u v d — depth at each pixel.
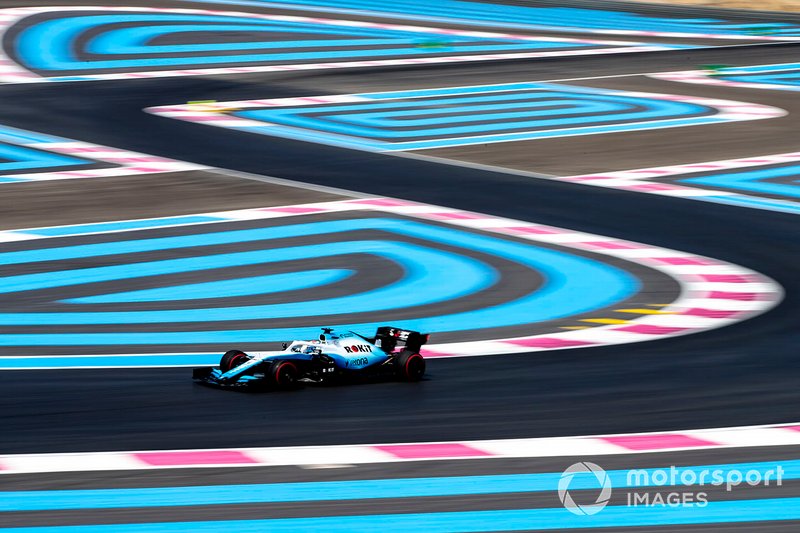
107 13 197.12
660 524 33.00
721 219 87.56
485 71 163.75
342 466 37.09
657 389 46.75
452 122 128.38
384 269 70.56
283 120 127.19
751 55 186.62
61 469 36.41
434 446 39.19
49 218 84.31
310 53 174.50
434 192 95.62
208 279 67.31
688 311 62.16
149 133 118.50
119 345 53.31
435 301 63.41
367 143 116.38
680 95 149.25
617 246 78.50
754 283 69.31
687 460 38.28
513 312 61.34
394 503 34.12
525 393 46.00
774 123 131.62
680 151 115.38
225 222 83.62
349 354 47.53
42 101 133.62
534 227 83.75
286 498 34.34
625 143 118.88
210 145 113.50
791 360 51.91
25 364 49.56
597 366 50.47
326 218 85.31
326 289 65.50
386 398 45.00
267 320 58.69
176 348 53.00
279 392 45.66
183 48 173.12
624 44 195.38
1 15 187.75
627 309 62.44
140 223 83.00
